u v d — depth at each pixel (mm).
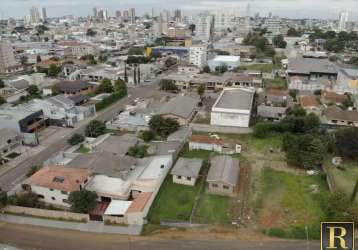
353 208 38531
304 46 180375
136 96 94250
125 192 42812
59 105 74125
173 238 36312
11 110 68812
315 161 50812
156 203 42625
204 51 142375
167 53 167875
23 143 61156
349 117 68375
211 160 52875
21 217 39875
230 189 44344
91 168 47188
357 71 101000
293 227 37750
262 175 50062
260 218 39719
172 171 47531
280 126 65625
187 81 101875
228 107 69562
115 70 115750
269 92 90188
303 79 103688
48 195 42781
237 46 177500
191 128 67750
